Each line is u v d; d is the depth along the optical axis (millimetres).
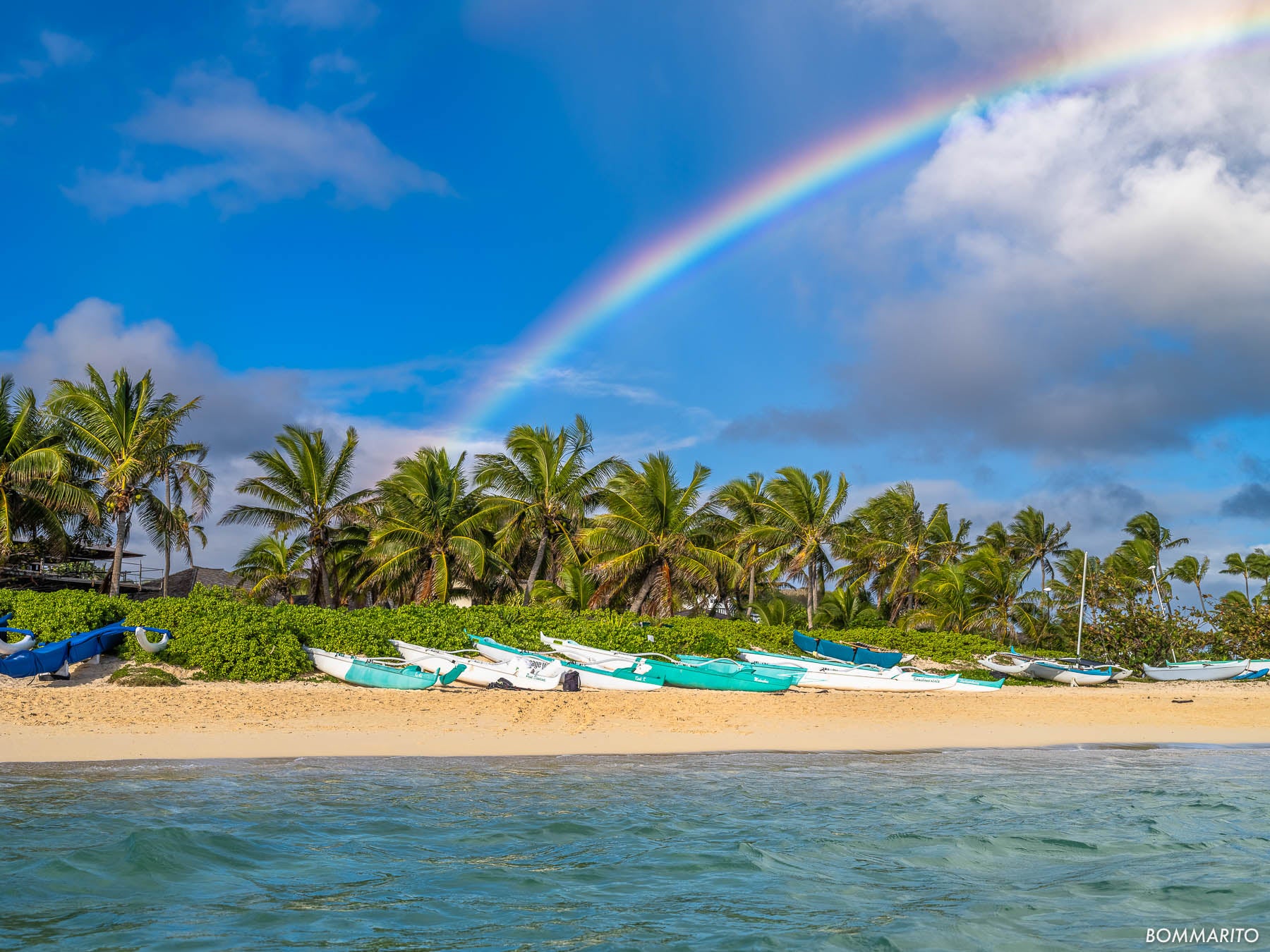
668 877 9445
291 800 11930
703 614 48094
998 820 12328
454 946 7398
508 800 12547
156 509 38688
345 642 25531
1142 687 36531
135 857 9211
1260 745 20344
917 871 9977
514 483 42812
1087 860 10578
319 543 40625
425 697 21375
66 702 17969
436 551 41031
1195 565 66250
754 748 17688
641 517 41188
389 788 12945
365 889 8742
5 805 11039
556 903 8539
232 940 7348
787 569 49688
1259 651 45000
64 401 37562
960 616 46875
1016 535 61156
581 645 29812
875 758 17141
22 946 7051
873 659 35062
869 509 53875
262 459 39531
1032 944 7910
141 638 21844
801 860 10180
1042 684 35656
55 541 38906
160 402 38625
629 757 16250
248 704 19078
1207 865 10414
